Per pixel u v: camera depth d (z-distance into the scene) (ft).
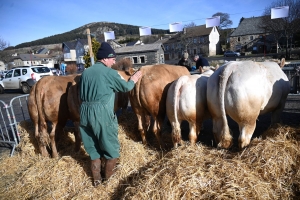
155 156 11.45
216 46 165.58
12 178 11.82
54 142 12.69
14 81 47.29
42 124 12.44
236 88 8.71
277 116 11.64
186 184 7.61
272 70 10.27
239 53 139.54
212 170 8.04
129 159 10.84
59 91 12.46
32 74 46.06
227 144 9.52
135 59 120.06
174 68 12.67
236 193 7.16
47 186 10.23
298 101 21.49
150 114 13.23
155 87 11.34
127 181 9.75
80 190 9.75
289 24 83.92
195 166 8.34
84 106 9.37
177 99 10.37
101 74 9.27
